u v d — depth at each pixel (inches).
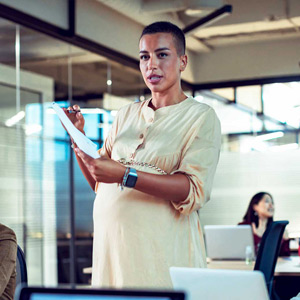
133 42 251.6
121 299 36.0
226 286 58.1
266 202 246.7
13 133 208.5
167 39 69.0
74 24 218.7
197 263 69.2
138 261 66.3
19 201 212.2
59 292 36.9
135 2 230.1
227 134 325.1
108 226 68.2
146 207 66.7
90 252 247.0
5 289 93.2
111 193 68.9
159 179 63.6
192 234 69.6
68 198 235.9
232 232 213.6
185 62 72.2
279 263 207.0
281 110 312.7
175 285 61.4
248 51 315.9
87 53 241.3
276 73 310.2
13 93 206.8
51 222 227.3
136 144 70.1
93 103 245.0
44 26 207.5
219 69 322.0
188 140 68.6
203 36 295.0
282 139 315.3
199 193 65.9
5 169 205.6
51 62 223.3
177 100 71.7
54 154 228.7
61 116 63.9
